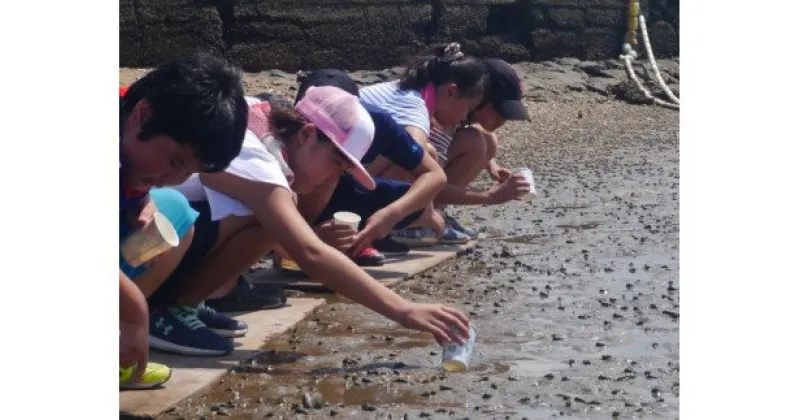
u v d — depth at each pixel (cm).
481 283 526
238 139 310
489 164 652
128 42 1251
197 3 1286
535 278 541
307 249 370
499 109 583
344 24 1406
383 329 441
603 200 798
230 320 418
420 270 539
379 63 1452
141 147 311
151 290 371
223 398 350
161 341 390
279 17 1345
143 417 328
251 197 379
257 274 520
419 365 392
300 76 708
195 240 392
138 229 333
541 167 979
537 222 700
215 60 314
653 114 1470
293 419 332
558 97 1523
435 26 1527
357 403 349
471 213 730
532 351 415
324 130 402
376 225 475
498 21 1633
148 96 307
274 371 379
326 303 480
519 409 349
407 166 503
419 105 544
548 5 1642
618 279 542
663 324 459
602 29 1708
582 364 400
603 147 1143
